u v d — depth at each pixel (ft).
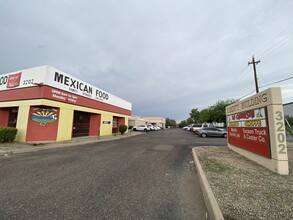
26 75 42.29
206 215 9.91
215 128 71.41
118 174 17.48
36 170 18.63
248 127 23.44
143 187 14.06
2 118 47.11
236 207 9.91
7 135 36.81
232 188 12.75
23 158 24.89
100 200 11.55
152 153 30.01
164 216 9.70
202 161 22.00
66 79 46.32
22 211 9.95
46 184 14.43
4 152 28.02
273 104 17.78
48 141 41.39
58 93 43.29
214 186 13.15
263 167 19.03
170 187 14.19
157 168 20.08
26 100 41.06
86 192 12.86
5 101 45.39
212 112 109.91
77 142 43.16
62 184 14.47
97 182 15.06
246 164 20.43
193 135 81.25
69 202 11.19
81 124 57.47
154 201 11.57
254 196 11.37
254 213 9.29
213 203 10.23
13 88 44.34
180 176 17.24
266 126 18.70
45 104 39.17
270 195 11.52
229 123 33.42
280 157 16.74
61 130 44.42
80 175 16.99
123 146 39.06
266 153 18.53
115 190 13.33
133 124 158.20
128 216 9.60
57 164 21.40
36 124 40.29
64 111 45.47
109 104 72.74
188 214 9.98
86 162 22.61
